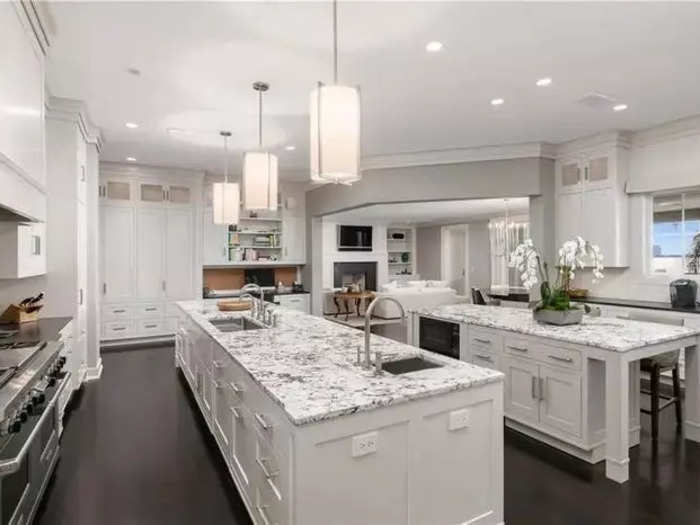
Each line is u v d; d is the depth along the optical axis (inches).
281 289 305.6
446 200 222.1
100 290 247.4
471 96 146.9
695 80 134.6
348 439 66.1
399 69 126.0
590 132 190.5
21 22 87.0
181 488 103.3
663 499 96.9
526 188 207.5
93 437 131.6
